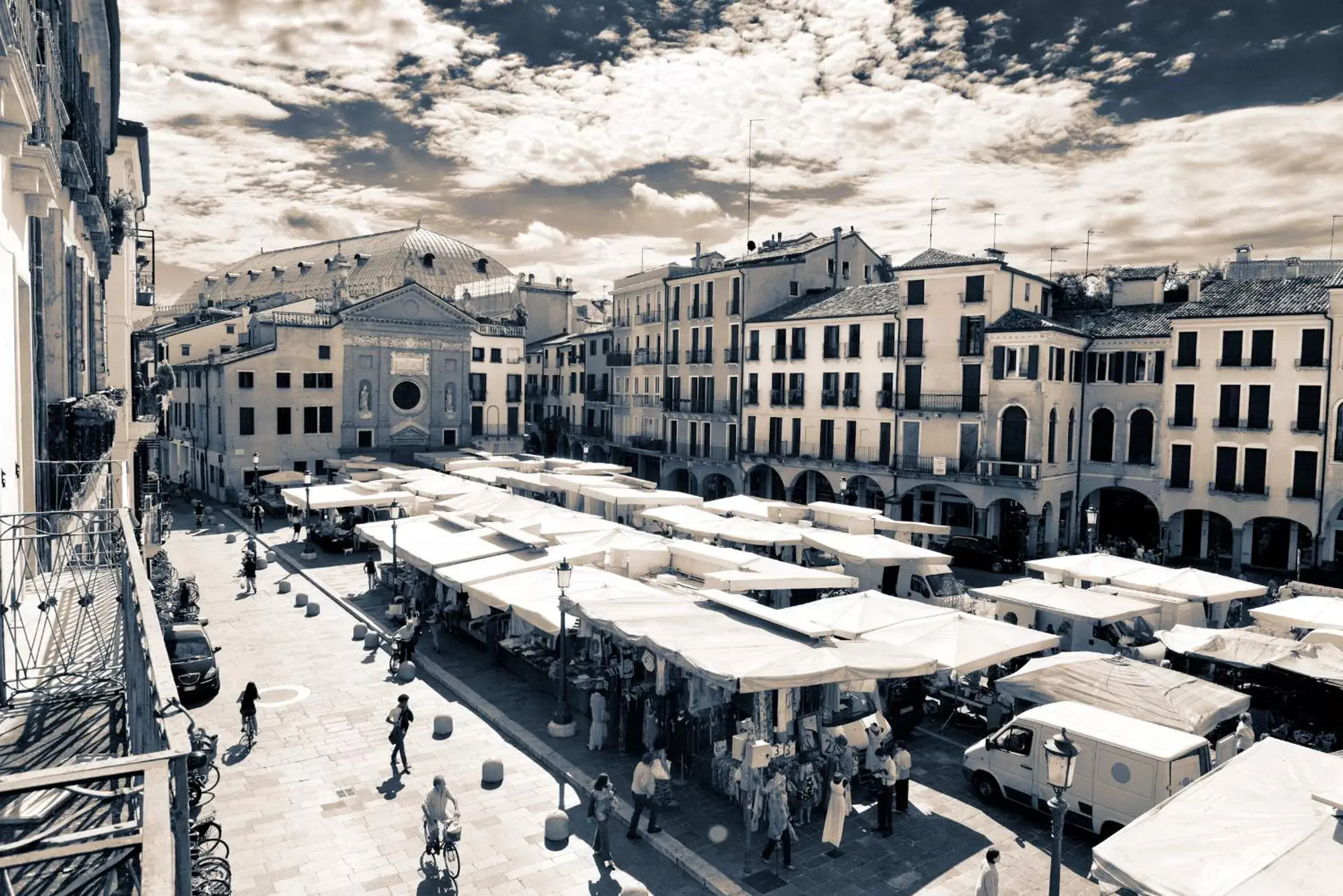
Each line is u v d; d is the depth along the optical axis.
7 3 6.77
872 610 21.09
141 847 4.00
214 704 21.95
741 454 55.47
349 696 22.70
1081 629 25.03
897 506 47.03
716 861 14.67
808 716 17.47
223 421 56.88
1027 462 42.00
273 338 60.12
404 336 62.47
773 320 53.62
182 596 29.38
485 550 27.70
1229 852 9.88
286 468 58.44
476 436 69.75
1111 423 44.56
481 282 93.38
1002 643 19.62
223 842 13.31
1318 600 25.05
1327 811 10.57
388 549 30.53
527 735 20.03
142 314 92.94
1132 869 9.93
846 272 60.75
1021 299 46.00
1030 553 41.69
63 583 11.95
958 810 16.95
